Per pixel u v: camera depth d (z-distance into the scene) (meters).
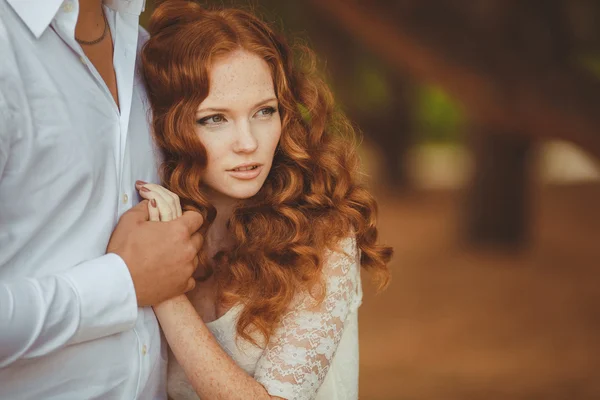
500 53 6.04
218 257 2.42
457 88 6.27
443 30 6.16
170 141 2.26
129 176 2.19
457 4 6.14
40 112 1.94
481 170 11.37
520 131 6.27
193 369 2.20
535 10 6.15
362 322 8.12
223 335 2.39
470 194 11.53
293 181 2.41
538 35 6.07
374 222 2.49
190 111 2.23
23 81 1.91
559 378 6.27
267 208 2.39
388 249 2.53
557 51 6.13
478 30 6.09
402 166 17.53
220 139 2.26
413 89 17.56
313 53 2.63
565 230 13.00
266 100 2.28
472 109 6.46
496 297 8.97
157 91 2.30
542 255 11.07
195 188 2.29
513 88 6.00
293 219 2.35
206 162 2.28
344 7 6.27
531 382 6.18
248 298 2.35
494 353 6.97
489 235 11.36
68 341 1.93
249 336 2.32
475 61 6.07
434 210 15.60
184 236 2.16
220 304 2.41
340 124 2.58
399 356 6.96
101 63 2.18
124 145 2.13
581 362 6.65
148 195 2.19
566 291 9.16
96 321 1.97
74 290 1.93
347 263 2.39
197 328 2.21
